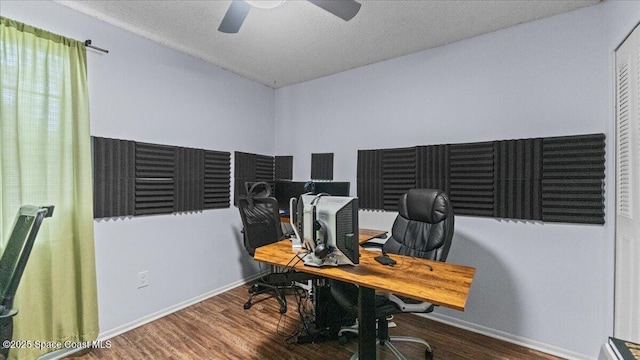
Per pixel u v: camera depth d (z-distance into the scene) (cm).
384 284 128
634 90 150
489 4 191
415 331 227
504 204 218
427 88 258
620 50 167
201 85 282
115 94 216
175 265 257
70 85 189
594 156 187
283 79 339
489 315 223
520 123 214
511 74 218
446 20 210
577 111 194
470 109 236
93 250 196
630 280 153
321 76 329
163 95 249
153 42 242
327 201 159
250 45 252
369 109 294
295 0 188
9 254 123
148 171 236
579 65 193
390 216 279
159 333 218
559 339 197
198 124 279
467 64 238
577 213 192
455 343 211
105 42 211
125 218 223
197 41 244
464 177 236
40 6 180
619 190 167
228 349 199
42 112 176
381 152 284
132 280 226
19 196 166
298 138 352
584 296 190
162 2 189
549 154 201
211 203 289
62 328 183
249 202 278
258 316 246
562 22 199
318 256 149
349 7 154
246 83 333
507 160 218
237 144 321
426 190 193
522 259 212
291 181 325
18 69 168
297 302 275
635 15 149
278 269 326
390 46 253
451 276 138
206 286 284
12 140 164
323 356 192
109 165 211
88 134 195
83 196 191
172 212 255
